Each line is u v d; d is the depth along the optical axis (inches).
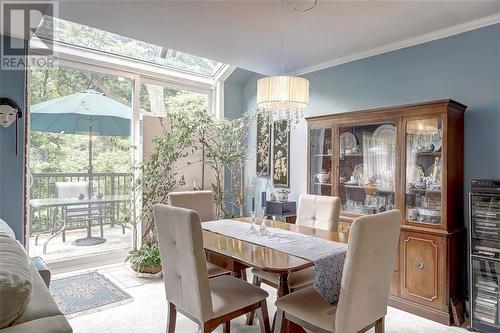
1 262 52.6
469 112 115.1
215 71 194.1
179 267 78.5
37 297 55.6
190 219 71.6
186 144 168.1
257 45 134.3
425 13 105.7
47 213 145.9
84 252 156.2
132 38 128.0
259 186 190.5
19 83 126.6
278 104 104.7
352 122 134.3
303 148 168.2
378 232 68.3
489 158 110.7
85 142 155.0
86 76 155.3
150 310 110.1
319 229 107.3
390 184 124.6
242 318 105.8
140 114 170.4
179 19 111.0
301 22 112.3
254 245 86.9
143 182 160.9
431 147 110.8
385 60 136.9
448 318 103.2
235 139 181.8
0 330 45.9
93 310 109.5
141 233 163.8
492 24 109.7
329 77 157.5
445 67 120.3
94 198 158.2
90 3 100.1
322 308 74.0
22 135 127.9
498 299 98.3
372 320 73.7
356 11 104.0
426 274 108.3
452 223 109.0
